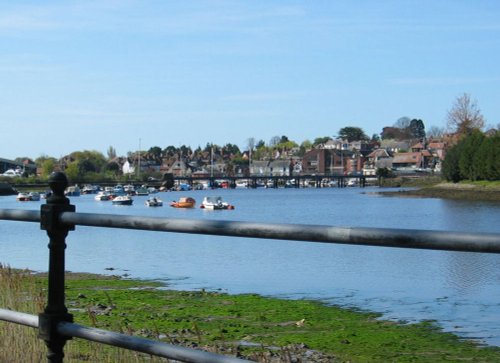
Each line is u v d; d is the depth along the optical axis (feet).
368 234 9.06
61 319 13.12
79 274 88.17
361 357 44.29
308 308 62.08
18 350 19.65
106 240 149.69
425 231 8.60
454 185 465.47
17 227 208.33
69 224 12.85
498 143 440.45
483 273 88.58
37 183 547.90
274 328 52.65
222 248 128.47
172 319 53.83
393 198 449.06
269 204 393.91
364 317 58.70
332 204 385.91
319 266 99.55
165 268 97.55
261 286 79.00
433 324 56.08
